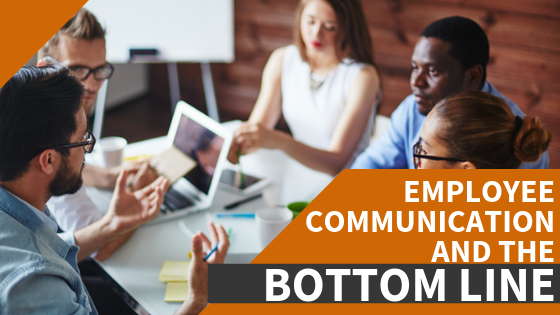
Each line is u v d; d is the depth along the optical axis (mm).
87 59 1210
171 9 2275
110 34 2201
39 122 669
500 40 2396
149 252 1067
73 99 704
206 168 1292
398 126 1347
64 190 754
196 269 843
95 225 1038
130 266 1014
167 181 1096
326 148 1832
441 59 1150
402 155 1356
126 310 1140
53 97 679
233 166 1535
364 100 1649
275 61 1896
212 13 2355
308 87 1795
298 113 1854
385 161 1370
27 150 674
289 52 1863
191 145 1356
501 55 2408
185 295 910
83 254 1027
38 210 742
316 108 1796
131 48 2266
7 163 679
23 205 706
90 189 1375
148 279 970
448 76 1161
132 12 2209
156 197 1050
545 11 2207
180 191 1347
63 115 691
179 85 3904
